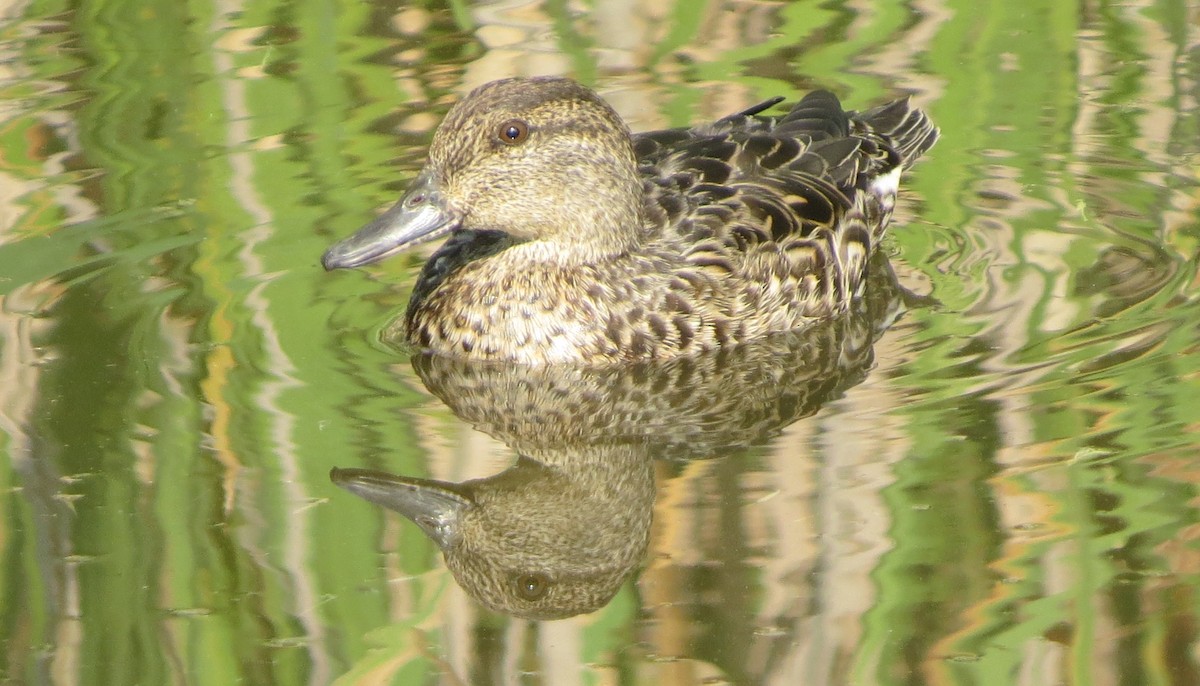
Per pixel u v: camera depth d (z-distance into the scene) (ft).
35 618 25.43
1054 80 49.26
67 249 39.88
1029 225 41.29
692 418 32.73
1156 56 50.26
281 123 47.29
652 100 48.62
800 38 52.80
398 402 33.27
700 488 29.25
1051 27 52.49
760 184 38.88
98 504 28.50
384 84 49.49
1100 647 24.16
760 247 37.01
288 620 25.46
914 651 24.25
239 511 28.40
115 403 32.22
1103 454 29.37
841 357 35.47
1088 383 32.14
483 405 33.63
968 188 43.83
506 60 50.88
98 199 42.63
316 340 35.94
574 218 35.65
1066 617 24.85
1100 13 53.16
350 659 24.47
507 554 27.63
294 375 34.06
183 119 47.42
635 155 36.94
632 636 24.99
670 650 24.63
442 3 54.60
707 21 53.98
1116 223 40.83
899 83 49.49
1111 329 34.65
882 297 38.47
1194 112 46.91
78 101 48.37
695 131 42.34
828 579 26.07
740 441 31.24
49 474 29.45
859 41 52.42
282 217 41.86
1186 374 32.09
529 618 25.71
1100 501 27.86
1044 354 33.73
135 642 24.82
